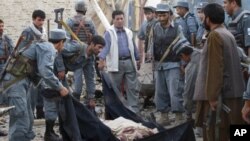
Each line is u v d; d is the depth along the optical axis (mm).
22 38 8992
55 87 8320
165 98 12062
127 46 12523
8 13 21391
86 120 8281
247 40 9750
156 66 12039
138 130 8469
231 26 9984
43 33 10875
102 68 12398
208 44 7664
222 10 7902
